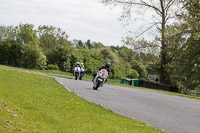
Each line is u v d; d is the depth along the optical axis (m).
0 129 9.29
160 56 75.56
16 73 38.22
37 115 12.16
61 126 11.02
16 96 16.05
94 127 11.60
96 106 17.31
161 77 77.12
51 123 11.30
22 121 10.76
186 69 66.25
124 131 11.55
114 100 22.73
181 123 15.57
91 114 14.40
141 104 22.22
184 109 22.62
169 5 69.38
